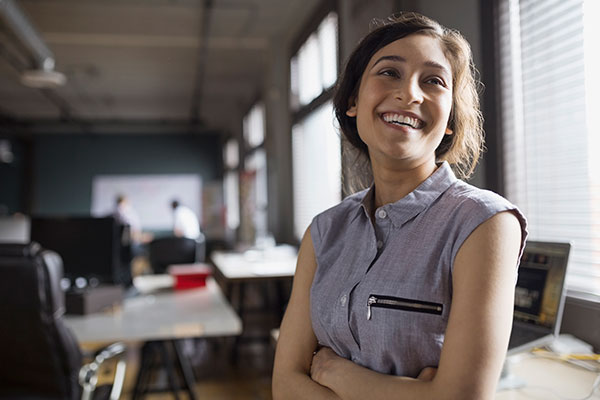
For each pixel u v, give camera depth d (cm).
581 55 197
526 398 123
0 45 713
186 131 1427
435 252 82
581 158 197
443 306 80
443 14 274
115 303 268
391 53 89
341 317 89
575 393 126
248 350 464
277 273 369
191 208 1415
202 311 262
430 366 81
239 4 598
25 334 194
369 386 83
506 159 233
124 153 1403
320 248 101
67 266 296
